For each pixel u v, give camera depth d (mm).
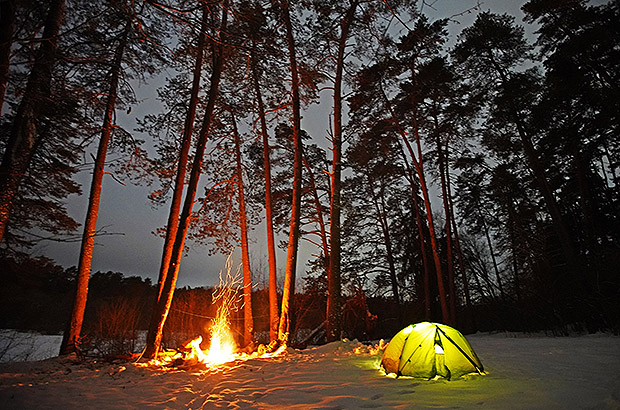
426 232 30844
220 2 4570
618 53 19016
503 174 26812
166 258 12281
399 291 30797
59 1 4559
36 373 9359
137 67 5891
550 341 13641
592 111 20109
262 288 23859
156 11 4949
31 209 11414
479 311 28359
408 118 25594
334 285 15180
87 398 6508
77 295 12898
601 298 16094
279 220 24859
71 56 4848
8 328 17625
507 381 5965
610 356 8250
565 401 4555
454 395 5223
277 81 15094
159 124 16016
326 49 16500
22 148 6070
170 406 5867
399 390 5746
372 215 32938
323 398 5539
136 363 10781
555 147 21906
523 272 24344
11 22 3867
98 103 5805
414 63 24547
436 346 6758
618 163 24562
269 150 19188
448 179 29000
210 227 19375
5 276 15570
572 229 24250
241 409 5227
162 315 11742
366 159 25562
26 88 4414
